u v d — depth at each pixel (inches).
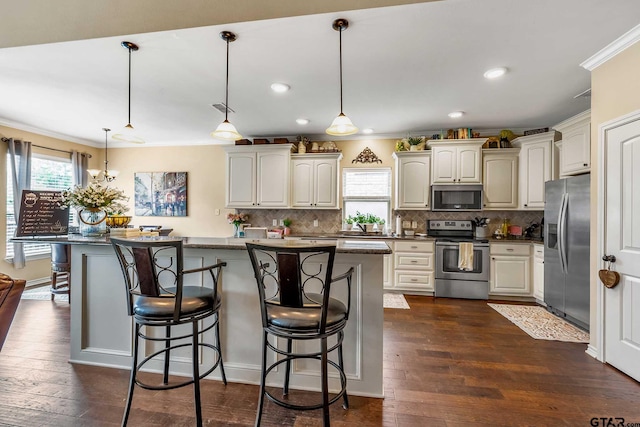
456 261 160.6
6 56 93.4
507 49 88.7
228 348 80.6
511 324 122.6
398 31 79.8
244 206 188.2
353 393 74.8
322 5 71.9
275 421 65.2
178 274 59.6
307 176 186.4
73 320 87.9
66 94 125.7
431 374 83.9
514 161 164.9
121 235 85.4
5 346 99.1
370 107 139.1
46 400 71.2
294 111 145.7
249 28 78.3
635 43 79.7
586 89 118.0
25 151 170.7
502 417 66.4
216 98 129.2
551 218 132.7
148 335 84.1
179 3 77.6
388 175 190.7
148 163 219.3
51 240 80.4
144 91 122.1
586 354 96.2
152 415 66.7
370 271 74.2
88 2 81.7
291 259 53.0
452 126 169.9
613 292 87.4
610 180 88.0
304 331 55.6
